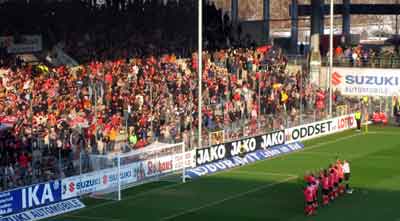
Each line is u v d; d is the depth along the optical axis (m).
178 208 51.66
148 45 93.50
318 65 98.25
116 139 67.25
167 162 59.62
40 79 75.38
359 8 123.19
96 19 92.69
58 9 89.56
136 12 97.69
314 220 49.06
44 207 49.16
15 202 47.31
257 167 66.31
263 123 77.06
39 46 82.94
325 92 94.62
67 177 52.94
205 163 64.00
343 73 95.94
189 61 92.75
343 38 113.94
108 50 88.31
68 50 85.25
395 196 56.03
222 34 105.69
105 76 79.88
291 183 59.91
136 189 57.06
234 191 56.97
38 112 66.88
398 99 93.56
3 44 79.69
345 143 79.38
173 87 82.06
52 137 60.56
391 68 94.00
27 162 55.84
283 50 113.56
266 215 50.16
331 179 54.00
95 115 69.56
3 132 58.75
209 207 52.03
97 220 48.34
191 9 102.06
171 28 99.69
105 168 54.84
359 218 49.66
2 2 85.25
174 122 72.12
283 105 85.62
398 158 71.25
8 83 72.44
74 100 72.38
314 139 81.56
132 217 49.16
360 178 62.25
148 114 72.56
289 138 76.81
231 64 93.56
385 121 92.00
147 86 80.44
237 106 80.06
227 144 66.69
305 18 152.75
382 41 143.62
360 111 89.62
